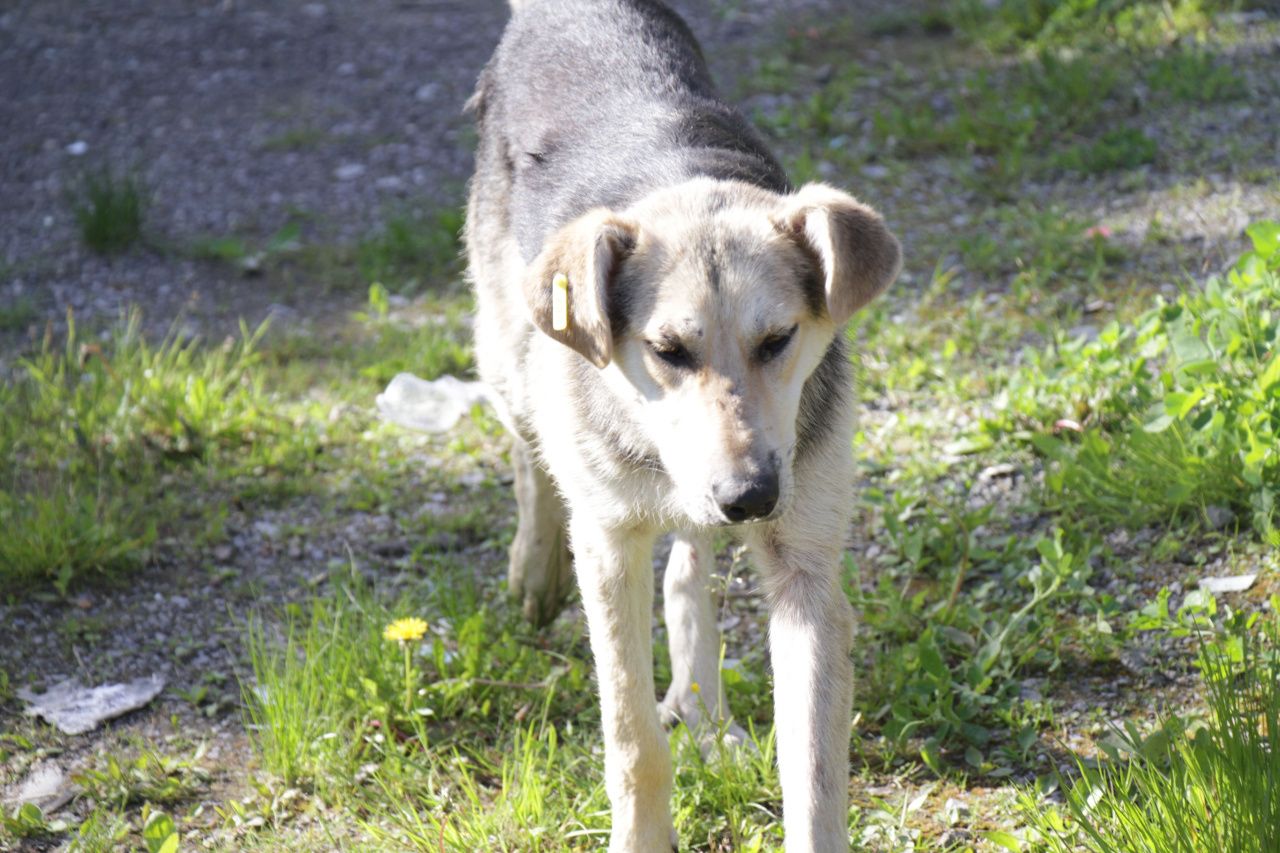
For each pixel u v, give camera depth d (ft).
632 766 17.72
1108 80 40.70
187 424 29.37
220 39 53.52
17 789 20.57
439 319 34.86
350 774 20.18
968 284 32.81
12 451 29.07
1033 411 26.58
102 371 30.83
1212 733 16.44
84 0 57.57
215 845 19.20
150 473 28.48
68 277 37.37
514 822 18.72
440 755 20.70
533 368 19.62
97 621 24.27
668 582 21.40
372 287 35.06
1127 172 36.55
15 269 37.63
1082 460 24.43
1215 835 15.26
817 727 16.61
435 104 47.44
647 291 16.67
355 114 47.03
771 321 16.22
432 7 56.75
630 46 22.35
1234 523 22.95
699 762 19.44
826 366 17.69
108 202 38.50
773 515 15.64
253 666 22.66
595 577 18.07
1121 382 25.88
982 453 26.53
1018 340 30.27
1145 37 43.52
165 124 46.68
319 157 44.14
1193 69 40.22
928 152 39.70
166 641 23.90
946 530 23.95
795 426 16.74
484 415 30.55
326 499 28.07
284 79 50.03
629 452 17.44
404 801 19.67
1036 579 21.72
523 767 19.31
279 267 37.93
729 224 16.99
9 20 55.42
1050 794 18.54
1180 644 20.90
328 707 21.03
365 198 41.55
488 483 28.40
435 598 24.16
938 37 48.08
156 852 18.42
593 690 21.91
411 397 30.78
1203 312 25.58
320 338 34.42
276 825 19.40
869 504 25.25
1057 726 19.85
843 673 16.93
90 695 22.54
